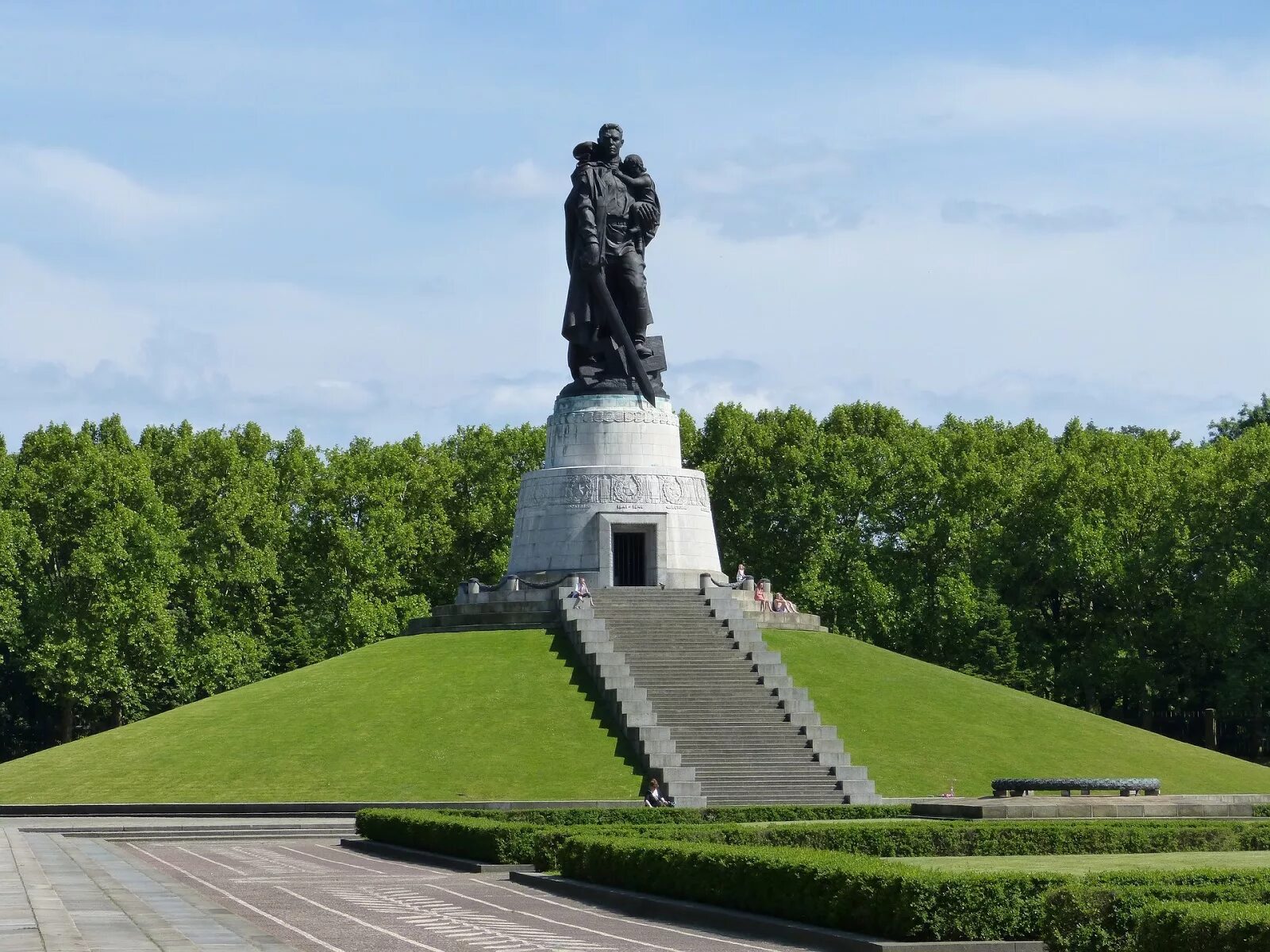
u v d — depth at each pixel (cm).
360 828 6297
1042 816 6419
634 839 4553
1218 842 5438
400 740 7662
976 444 13425
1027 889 3278
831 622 12644
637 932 3600
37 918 3534
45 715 13325
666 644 8300
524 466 14000
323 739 7775
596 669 8050
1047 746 8169
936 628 12356
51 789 7594
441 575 13600
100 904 3875
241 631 12606
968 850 5241
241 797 7281
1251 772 8312
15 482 12250
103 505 12212
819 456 13250
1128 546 12406
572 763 7356
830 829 5159
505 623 8956
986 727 8294
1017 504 12938
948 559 12875
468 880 4850
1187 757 8394
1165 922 2625
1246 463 11869
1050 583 12688
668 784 7106
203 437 13075
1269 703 12075
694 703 7775
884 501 13012
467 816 5831
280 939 3316
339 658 9188
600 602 8694
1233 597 11306
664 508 9319
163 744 8050
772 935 3538
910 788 7450
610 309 9531
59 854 5547
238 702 8600
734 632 8375
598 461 9431
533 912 4006
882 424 14525
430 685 8200
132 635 11675
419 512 13450
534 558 9388
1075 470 12744
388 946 3259
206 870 5009
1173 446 15388
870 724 8112
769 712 7762
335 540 12788
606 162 9712
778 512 13162
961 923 3250
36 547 11850
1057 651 12744
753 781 7244
